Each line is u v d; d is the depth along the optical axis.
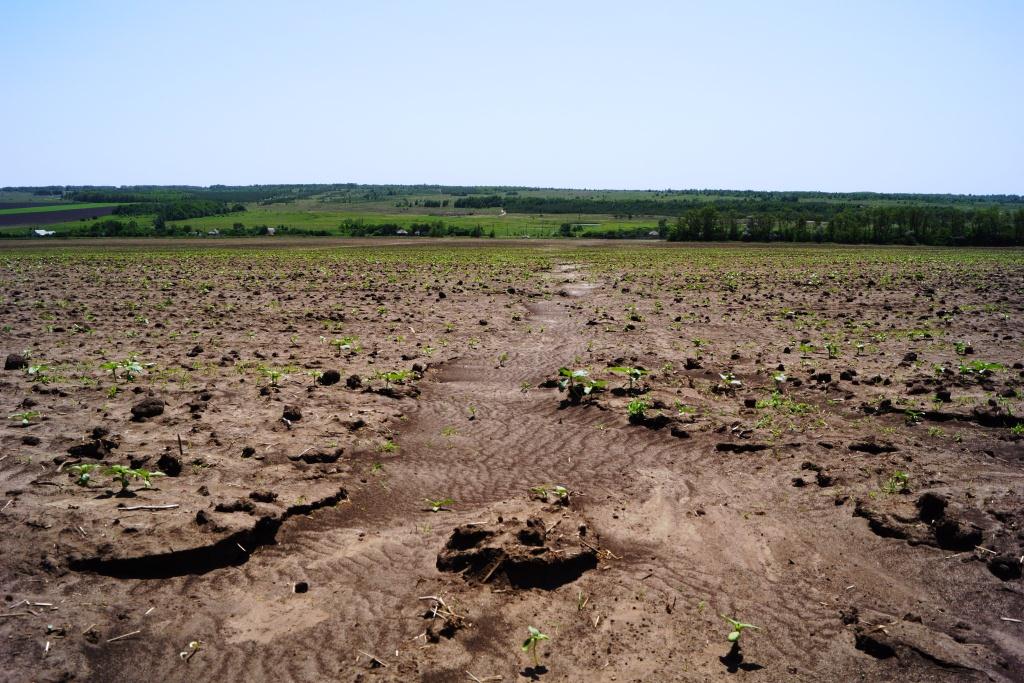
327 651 6.45
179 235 101.38
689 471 10.46
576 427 12.67
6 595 6.77
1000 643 6.42
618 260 54.19
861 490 9.16
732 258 57.38
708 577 7.62
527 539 7.86
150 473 9.05
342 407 13.05
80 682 5.96
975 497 8.57
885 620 6.74
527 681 6.11
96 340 19.23
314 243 83.69
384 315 24.67
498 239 96.75
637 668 6.25
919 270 42.12
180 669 6.17
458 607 7.07
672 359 17.73
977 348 18.12
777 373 15.38
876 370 15.79
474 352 19.05
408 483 10.09
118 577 7.22
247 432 11.27
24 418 11.43
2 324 21.31
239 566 7.68
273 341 19.73
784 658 6.35
